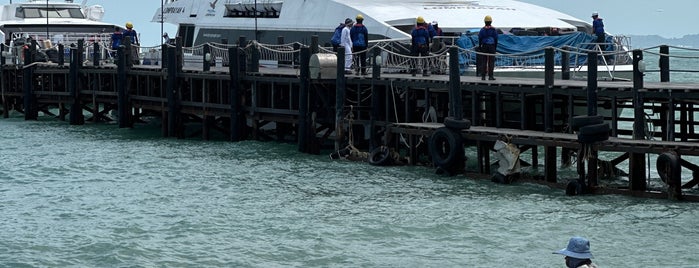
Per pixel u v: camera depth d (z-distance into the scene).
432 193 47.94
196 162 58.66
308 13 71.19
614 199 45.22
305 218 43.44
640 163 45.31
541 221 41.94
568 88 49.12
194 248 38.97
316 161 58.09
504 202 45.50
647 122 51.28
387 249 38.53
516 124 56.44
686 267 35.66
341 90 58.56
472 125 53.41
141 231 41.56
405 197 47.22
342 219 43.12
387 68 63.75
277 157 59.78
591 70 47.31
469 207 44.72
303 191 49.25
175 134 70.25
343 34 62.75
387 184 50.47
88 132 74.44
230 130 68.25
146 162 59.09
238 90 65.56
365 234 40.62
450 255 37.56
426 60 60.06
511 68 60.56
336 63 59.78
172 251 38.62
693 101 48.09
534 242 38.97
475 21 66.38
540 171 53.97
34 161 60.31
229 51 65.25
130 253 38.41
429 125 54.06
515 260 36.75
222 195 48.72
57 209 46.22
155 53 84.19
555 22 67.69
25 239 40.44
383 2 71.12
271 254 38.09
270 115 64.25
